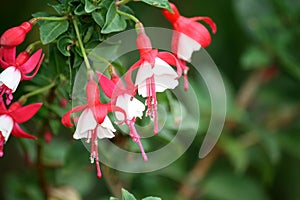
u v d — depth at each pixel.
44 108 0.87
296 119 1.13
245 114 1.07
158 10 1.17
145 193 1.05
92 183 1.08
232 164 1.11
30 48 0.79
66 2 0.79
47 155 1.00
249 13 1.11
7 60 0.78
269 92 1.13
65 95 0.84
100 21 0.78
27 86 0.87
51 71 0.84
